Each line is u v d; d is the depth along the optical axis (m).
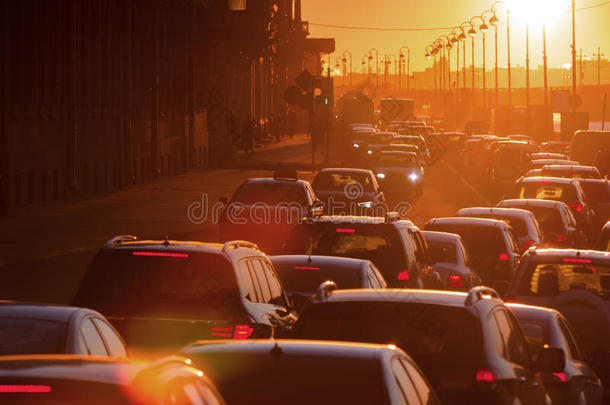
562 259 40.66
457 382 20.81
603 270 41.12
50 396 10.35
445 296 23.03
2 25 100.31
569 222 79.50
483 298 23.00
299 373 16.08
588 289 41.09
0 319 22.09
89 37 127.25
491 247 61.16
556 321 31.66
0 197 102.25
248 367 16.30
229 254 29.72
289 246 47.41
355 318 22.52
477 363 20.98
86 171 129.38
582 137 180.88
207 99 192.12
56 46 115.56
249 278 30.59
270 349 16.77
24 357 11.98
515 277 41.12
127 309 28.97
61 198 119.38
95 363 11.46
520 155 162.88
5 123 101.81
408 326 22.19
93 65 130.75
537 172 116.62
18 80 104.56
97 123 133.12
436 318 21.98
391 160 143.75
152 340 28.45
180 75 173.75
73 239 85.19
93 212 110.25
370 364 16.05
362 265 40.06
